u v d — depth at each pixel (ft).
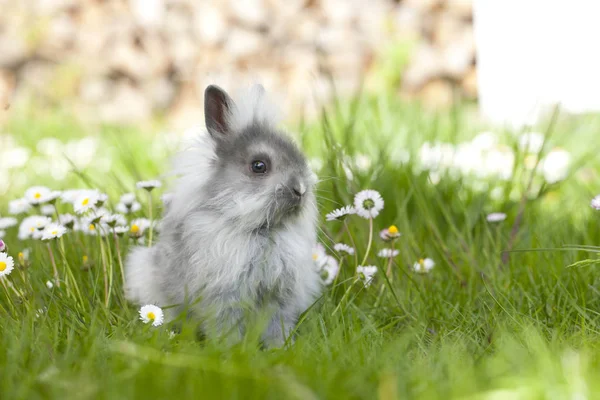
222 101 3.48
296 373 2.77
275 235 3.35
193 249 3.30
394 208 4.20
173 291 3.35
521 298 3.42
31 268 3.65
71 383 2.72
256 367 2.80
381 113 6.04
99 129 7.41
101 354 2.93
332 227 3.95
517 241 3.86
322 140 4.88
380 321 3.40
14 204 3.80
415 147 5.11
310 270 3.44
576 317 3.29
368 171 4.36
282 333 3.30
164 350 2.96
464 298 3.50
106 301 3.36
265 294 3.34
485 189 4.46
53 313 3.26
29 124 7.47
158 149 6.07
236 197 3.31
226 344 3.12
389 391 2.65
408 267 3.67
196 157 3.42
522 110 7.36
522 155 4.66
